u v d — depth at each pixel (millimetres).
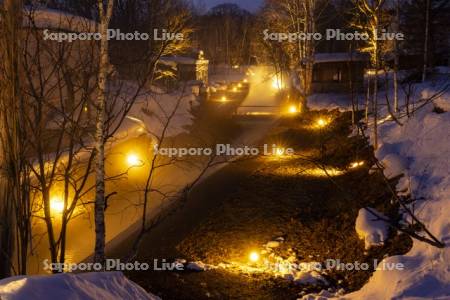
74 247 10977
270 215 14242
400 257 8680
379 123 21359
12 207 6668
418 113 17609
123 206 14656
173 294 9531
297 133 28109
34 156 7949
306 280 10164
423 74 27141
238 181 18000
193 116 31828
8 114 6559
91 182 14383
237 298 9453
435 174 12312
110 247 11867
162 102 29469
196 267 10781
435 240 8086
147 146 21797
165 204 15109
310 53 37281
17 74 6562
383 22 19922
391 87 31469
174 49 26750
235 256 11547
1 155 6609
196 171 19141
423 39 32719
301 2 39219
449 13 33812
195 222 13656
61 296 4164
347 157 19969
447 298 6777
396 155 14523
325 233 12484
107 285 5180
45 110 7211
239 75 69875
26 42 6734
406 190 12195
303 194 16188
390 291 7742
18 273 6668
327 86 37312
